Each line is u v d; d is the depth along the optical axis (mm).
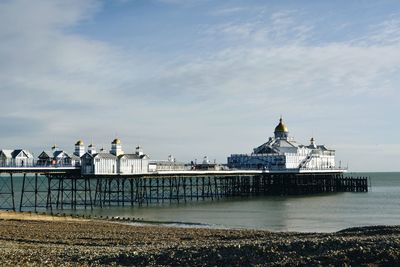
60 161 108125
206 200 120438
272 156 147500
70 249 43625
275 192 142250
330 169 157000
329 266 33500
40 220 69312
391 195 139000
